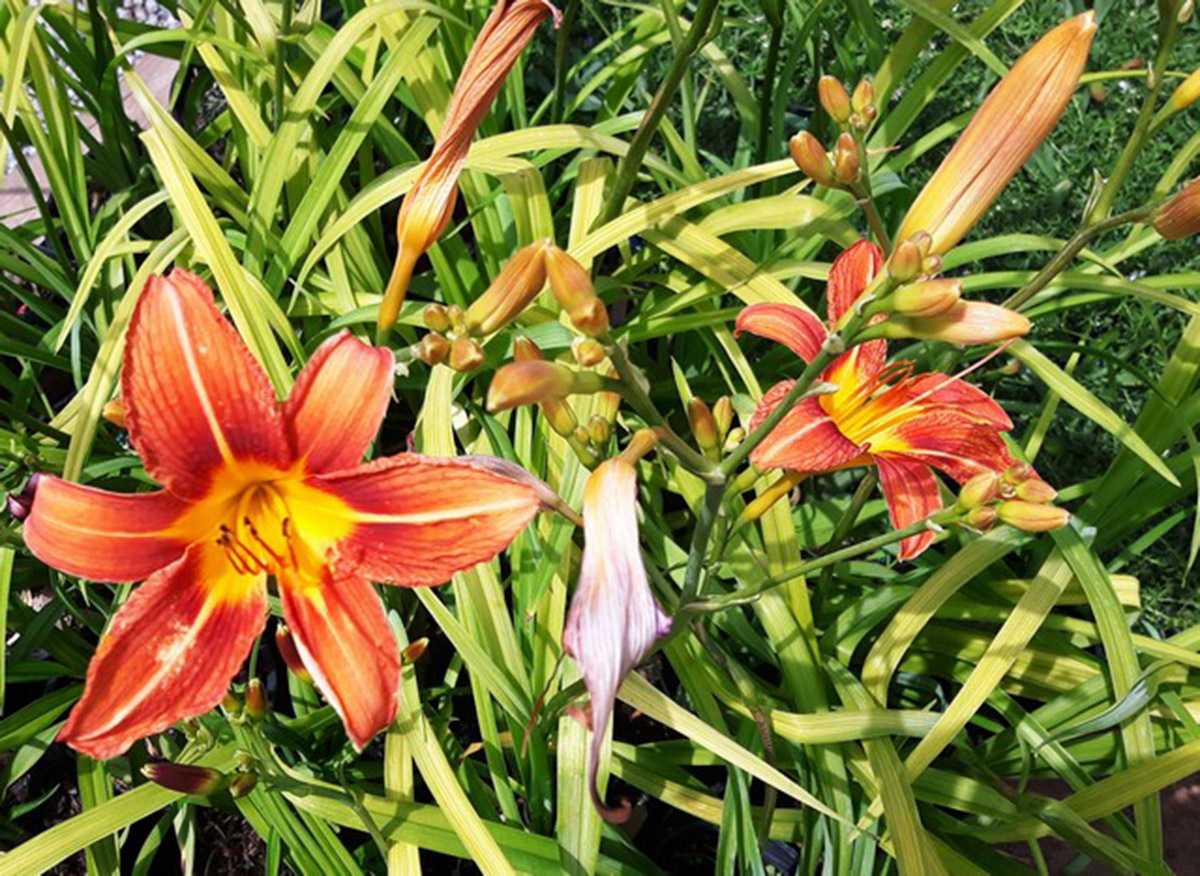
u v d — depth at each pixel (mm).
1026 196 624
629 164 420
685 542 502
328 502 258
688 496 449
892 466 325
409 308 446
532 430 446
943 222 265
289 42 456
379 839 353
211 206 536
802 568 294
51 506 237
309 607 257
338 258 477
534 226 459
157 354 234
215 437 242
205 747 351
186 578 253
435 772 364
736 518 428
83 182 490
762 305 339
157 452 240
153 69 719
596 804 196
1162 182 448
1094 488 489
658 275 483
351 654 254
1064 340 588
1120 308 576
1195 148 445
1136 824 392
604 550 216
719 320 459
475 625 397
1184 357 459
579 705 213
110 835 396
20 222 649
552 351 438
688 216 505
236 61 523
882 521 507
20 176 675
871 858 384
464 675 486
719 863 377
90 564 241
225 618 257
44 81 478
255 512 262
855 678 417
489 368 448
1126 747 402
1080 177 634
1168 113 323
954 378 326
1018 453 461
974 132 259
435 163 271
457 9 508
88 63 527
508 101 538
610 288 465
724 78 540
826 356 233
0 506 407
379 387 244
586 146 453
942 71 480
